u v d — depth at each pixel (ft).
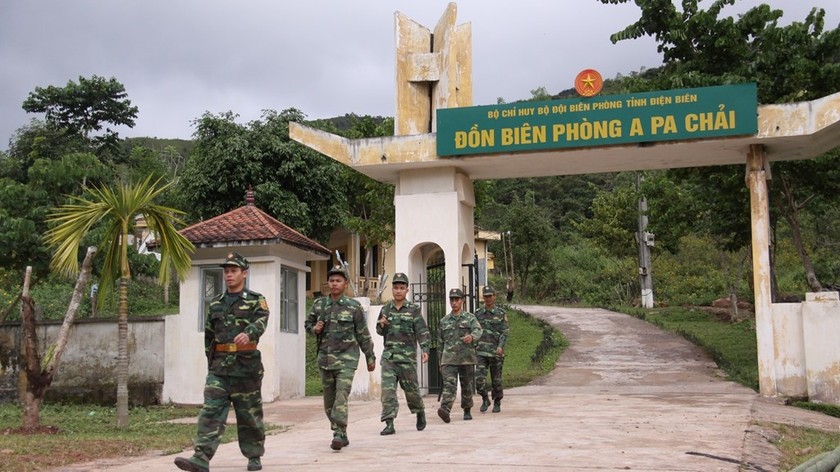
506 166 52.60
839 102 45.06
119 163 140.56
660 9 60.90
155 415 46.32
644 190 87.56
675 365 67.82
